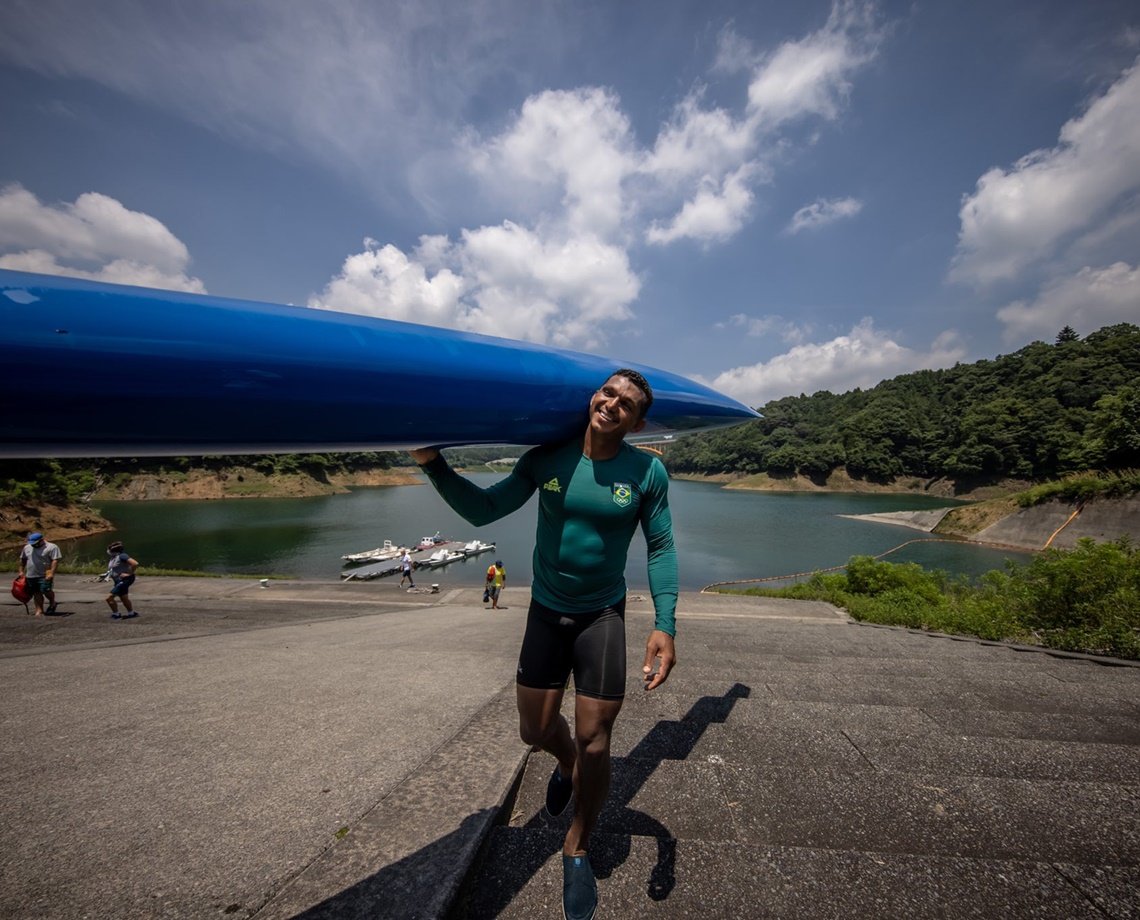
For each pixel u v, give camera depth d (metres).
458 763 1.76
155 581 12.72
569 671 1.45
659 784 1.83
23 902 1.20
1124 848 1.49
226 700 2.71
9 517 29.89
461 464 18.11
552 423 1.58
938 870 1.28
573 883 1.18
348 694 2.84
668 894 1.22
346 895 1.15
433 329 1.50
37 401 0.91
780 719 2.62
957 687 3.41
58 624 6.94
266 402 1.13
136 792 1.72
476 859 1.32
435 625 7.10
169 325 1.02
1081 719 2.78
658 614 1.43
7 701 2.70
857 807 1.70
